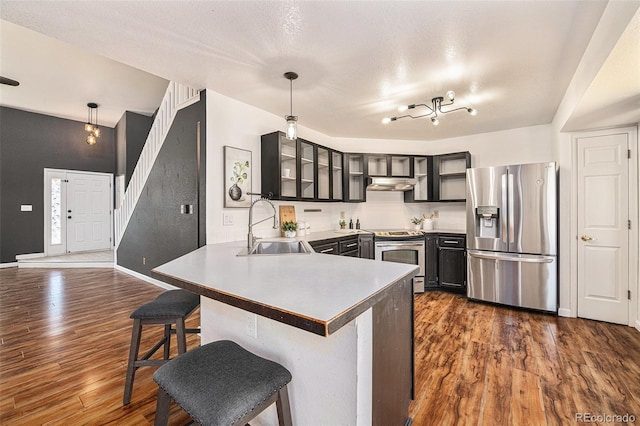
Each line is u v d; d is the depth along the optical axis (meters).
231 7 1.72
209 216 3.00
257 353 1.42
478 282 3.68
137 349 1.71
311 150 3.81
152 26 1.91
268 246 3.03
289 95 3.05
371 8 1.71
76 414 1.62
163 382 1.02
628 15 1.38
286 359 1.30
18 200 5.65
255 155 3.42
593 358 2.26
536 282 3.30
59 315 3.07
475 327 2.90
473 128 4.24
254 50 2.19
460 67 2.42
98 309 3.25
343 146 4.80
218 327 1.65
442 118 3.78
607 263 3.02
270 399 1.01
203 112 2.98
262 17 1.80
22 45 3.35
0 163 5.46
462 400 1.78
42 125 5.94
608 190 3.02
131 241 4.76
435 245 4.24
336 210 4.81
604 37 1.71
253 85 2.81
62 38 2.05
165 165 3.73
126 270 4.94
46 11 1.75
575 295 3.17
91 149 6.57
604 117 2.69
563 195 3.21
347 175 4.43
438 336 2.69
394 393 1.41
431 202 4.70
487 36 1.98
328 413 1.16
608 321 3.01
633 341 2.55
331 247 3.57
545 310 3.26
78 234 6.42
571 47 2.10
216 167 3.05
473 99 3.11
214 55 2.27
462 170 4.63
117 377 1.98
